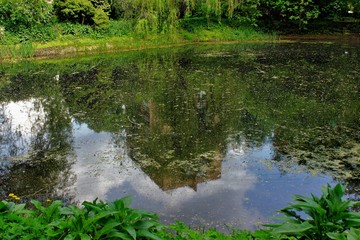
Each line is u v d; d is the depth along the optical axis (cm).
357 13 2056
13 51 1434
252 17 1989
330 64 1273
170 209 405
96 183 475
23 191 457
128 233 208
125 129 687
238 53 1553
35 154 575
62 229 223
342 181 471
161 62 1381
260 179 479
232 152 572
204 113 775
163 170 513
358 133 642
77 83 1061
